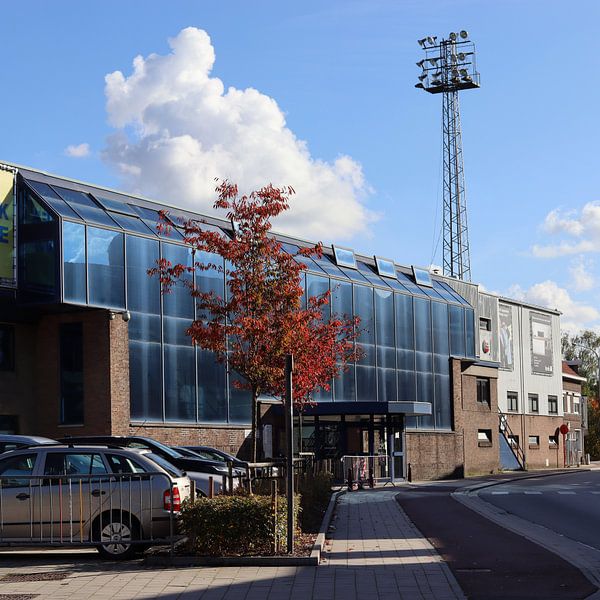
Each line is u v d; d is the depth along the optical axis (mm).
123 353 30828
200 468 21406
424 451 48531
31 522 14727
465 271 65438
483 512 25078
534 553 15664
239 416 36188
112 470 15039
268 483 21000
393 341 47219
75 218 29828
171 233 33969
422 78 66875
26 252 29688
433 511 25391
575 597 11312
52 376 30922
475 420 55750
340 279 43656
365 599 11219
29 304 29391
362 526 20844
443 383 51312
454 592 11688
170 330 33094
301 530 18484
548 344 70625
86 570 13516
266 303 22953
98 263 30422
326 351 26047
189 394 33688
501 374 63375
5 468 15172
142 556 15086
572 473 54656
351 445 40938
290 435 14578
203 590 11797
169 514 14633
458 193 66062
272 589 11883
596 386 116062
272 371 22828
